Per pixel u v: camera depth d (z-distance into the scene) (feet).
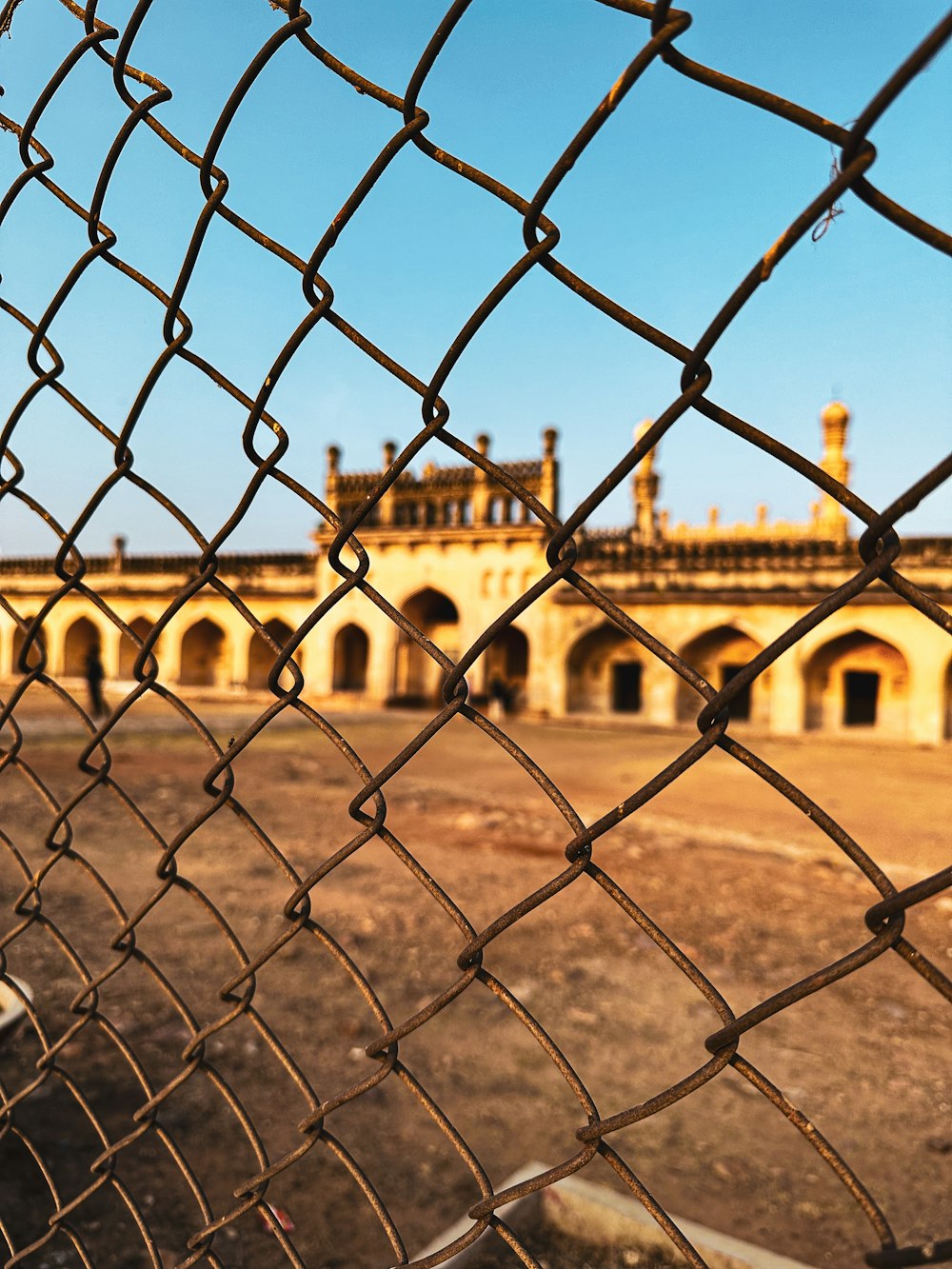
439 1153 8.05
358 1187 7.34
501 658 69.36
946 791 32.27
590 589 1.71
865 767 40.34
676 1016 11.39
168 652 79.77
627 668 64.34
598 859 19.94
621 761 39.78
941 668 50.49
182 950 12.94
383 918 14.98
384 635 68.54
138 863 18.06
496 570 64.90
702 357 1.46
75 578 3.01
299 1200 7.13
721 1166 7.93
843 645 56.49
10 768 29.40
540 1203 5.83
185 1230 6.60
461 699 1.98
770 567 56.80
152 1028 10.19
